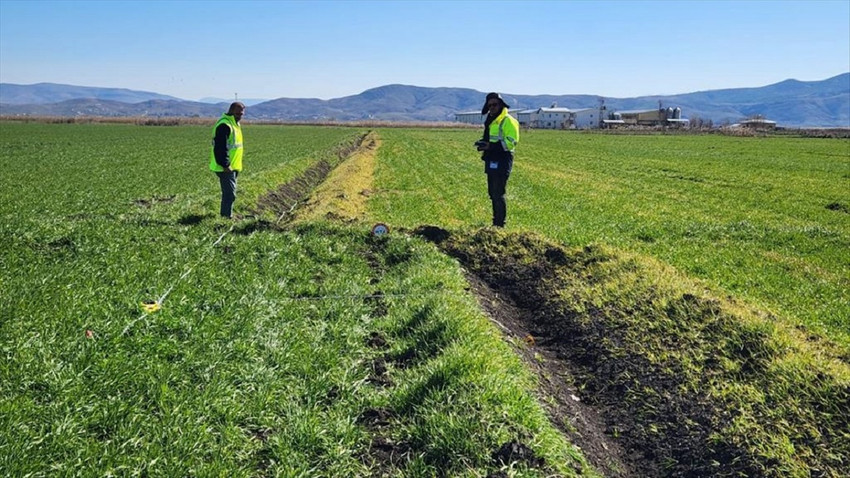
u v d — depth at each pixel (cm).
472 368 693
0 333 696
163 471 496
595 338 885
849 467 555
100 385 611
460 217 2019
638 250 1498
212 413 592
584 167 4112
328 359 748
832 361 729
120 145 5522
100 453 507
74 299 815
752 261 1394
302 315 902
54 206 1958
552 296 1062
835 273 1330
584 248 1216
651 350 812
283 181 2903
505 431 574
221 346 731
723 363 743
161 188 2470
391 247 1305
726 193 2767
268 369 698
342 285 1056
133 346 709
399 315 917
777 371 698
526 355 845
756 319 834
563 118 19388
